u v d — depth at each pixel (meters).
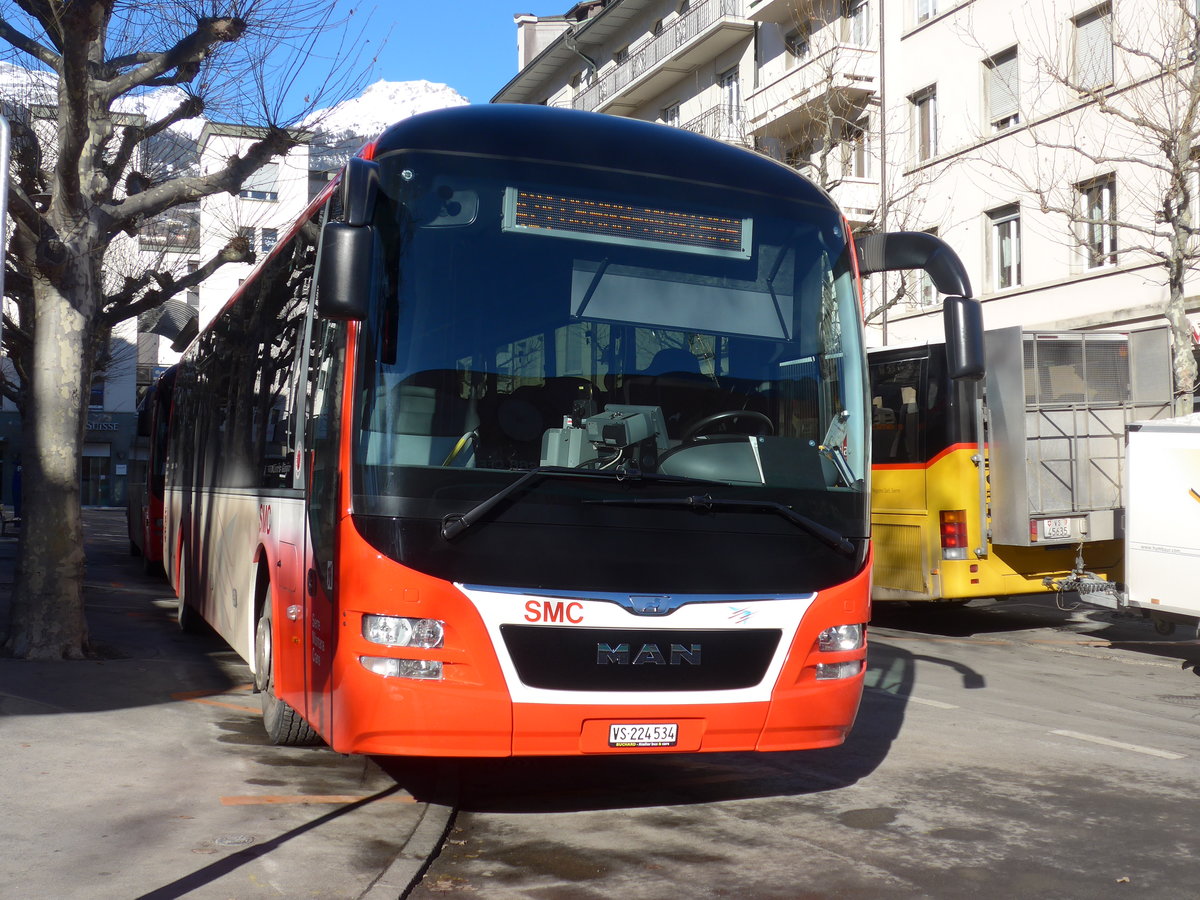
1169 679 11.77
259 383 8.90
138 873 5.05
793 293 6.47
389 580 5.44
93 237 11.05
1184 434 11.88
